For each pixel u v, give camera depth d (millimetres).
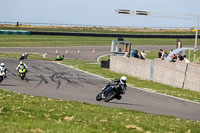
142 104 65188
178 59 105938
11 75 98562
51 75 105312
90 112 45688
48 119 34469
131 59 121375
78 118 37219
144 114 50312
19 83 84500
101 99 60812
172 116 51219
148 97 75375
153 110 58562
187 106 66875
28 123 29516
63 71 118188
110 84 58625
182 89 91062
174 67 97562
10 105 42188
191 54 132000
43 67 126500
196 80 87875
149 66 110438
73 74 111688
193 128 39625
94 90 81625
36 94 68625
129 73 122500
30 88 77438
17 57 162375
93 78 105062
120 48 156500
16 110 38062
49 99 58031
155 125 38656
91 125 33469
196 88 87750
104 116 42156
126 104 63344
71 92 75750
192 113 59125
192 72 89688
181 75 94375
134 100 69750
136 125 36844
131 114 48062
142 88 89062
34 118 33844
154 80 107438
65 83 90438
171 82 98812
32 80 91688
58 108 45875
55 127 29219
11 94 58469
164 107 63500
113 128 33344
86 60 180750
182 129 37906
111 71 132000
